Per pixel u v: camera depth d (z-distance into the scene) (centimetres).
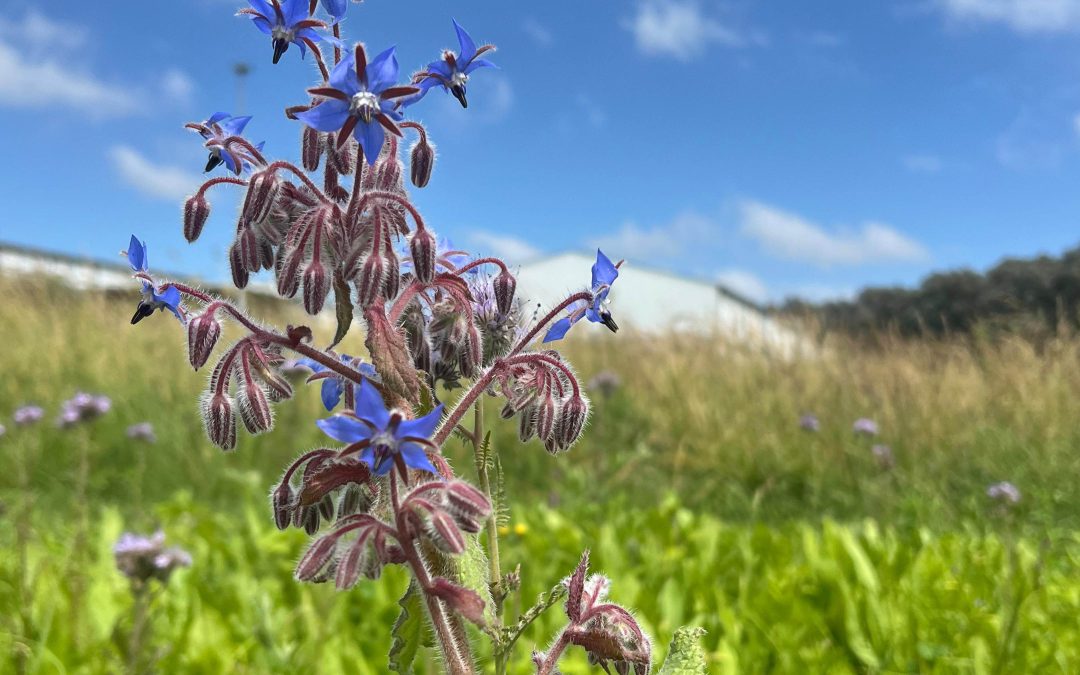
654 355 123
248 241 18
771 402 102
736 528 60
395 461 15
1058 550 64
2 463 78
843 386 105
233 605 41
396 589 42
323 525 22
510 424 95
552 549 51
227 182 19
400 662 17
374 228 17
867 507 80
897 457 90
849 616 38
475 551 18
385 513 17
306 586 41
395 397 17
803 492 89
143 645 34
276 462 89
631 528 55
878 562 47
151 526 56
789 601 39
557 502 74
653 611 39
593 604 19
